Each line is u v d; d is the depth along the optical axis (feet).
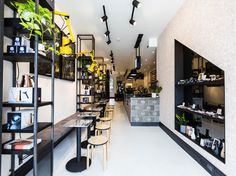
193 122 12.34
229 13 6.71
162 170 8.14
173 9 12.03
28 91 5.34
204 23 8.62
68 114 14.60
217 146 7.89
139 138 13.48
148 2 11.06
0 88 4.43
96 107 17.69
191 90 12.85
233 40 6.46
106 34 14.88
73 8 11.78
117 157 9.63
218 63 7.46
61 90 12.77
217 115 7.89
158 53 18.11
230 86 6.62
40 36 5.86
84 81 19.71
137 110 18.40
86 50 21.43
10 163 6.46
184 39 11.11
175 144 12.01
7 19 5.29
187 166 8.58
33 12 5.05
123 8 11.77
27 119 5.64
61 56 12.18
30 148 5.33
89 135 11.52
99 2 11.01
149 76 47.50
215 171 7.39
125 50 23.89
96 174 7.72
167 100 14.83
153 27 15.33
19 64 7.18
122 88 63.16
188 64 13.06
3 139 6.11
